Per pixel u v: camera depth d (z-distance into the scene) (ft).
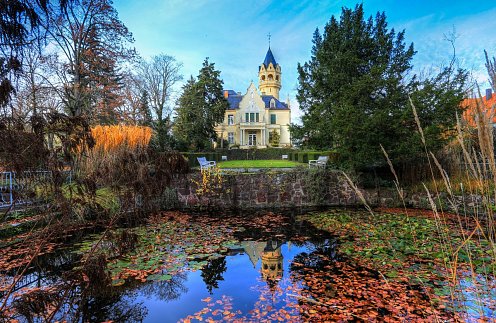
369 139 26.45
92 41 37.42
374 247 14.90
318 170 30.45
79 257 13.26
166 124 65.98
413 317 8.17
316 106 37.65
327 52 37.91
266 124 111.34
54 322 7.53
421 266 12.01
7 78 5.64
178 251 14.60
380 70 29.12
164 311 8.96
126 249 8.21
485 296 8.43
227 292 10.28
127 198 8.39
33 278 11.08
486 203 5.09
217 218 23.65
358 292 9.89
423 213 23.95
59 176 6.68
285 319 8.30
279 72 143.33
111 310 9.00
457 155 22.04
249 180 29.86
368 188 30.40
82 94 37.37
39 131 6.08
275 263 13.16
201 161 35.86
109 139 21.74
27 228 15.37
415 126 27.78
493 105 4.51
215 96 73.15
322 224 20.98
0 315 5.26
